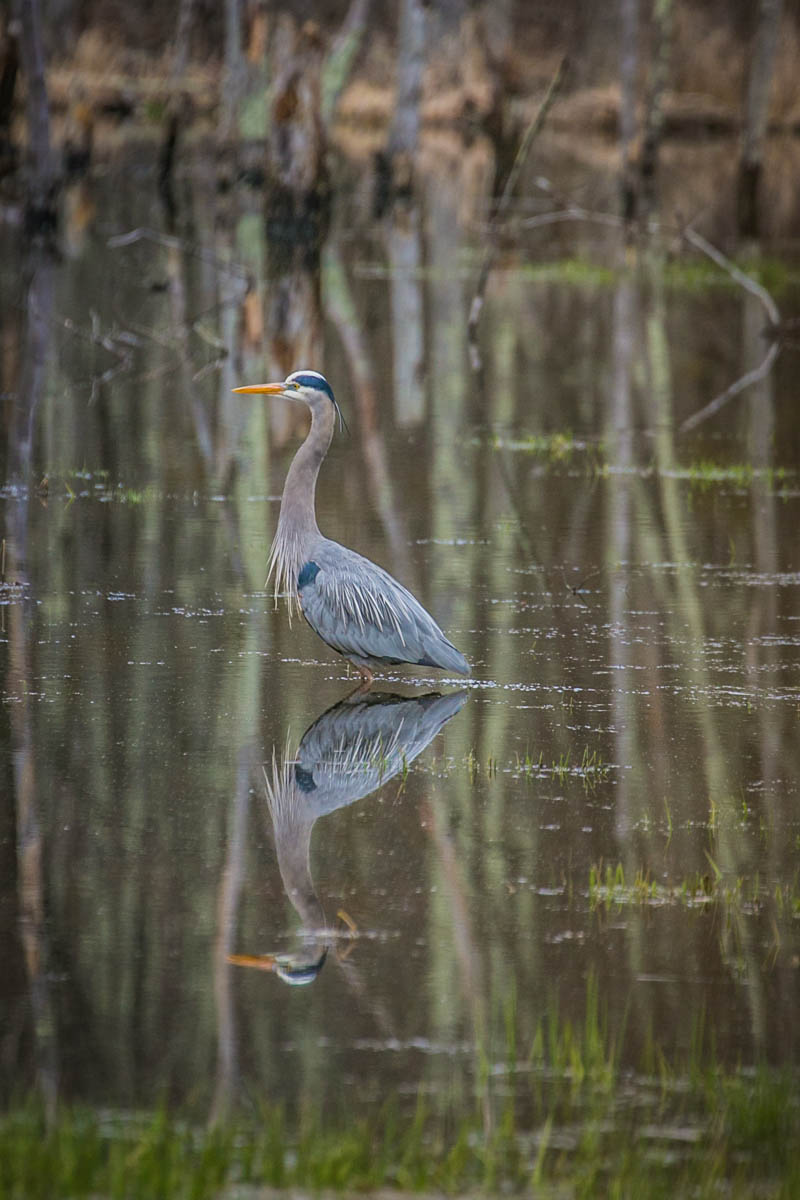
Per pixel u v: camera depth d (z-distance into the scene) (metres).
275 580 15.72
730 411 26.83
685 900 8.93
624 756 11.13
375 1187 6.21
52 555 16.30
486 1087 7.10
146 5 79.62
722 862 9.45
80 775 10.40
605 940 8.47
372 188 59.47
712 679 12.95
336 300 36.88
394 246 47.94
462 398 26.80
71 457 21.19
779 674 13.12
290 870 9.12
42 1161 6.07
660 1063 7.36
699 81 81.25
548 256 47.69
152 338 30.69
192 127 76.19
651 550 17.50
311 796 10.23
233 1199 6.05
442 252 47.00
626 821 10.00
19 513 18.05
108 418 24.00
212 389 26.66
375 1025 7.55
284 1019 7.56
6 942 8.16
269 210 45.38
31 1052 7.21
